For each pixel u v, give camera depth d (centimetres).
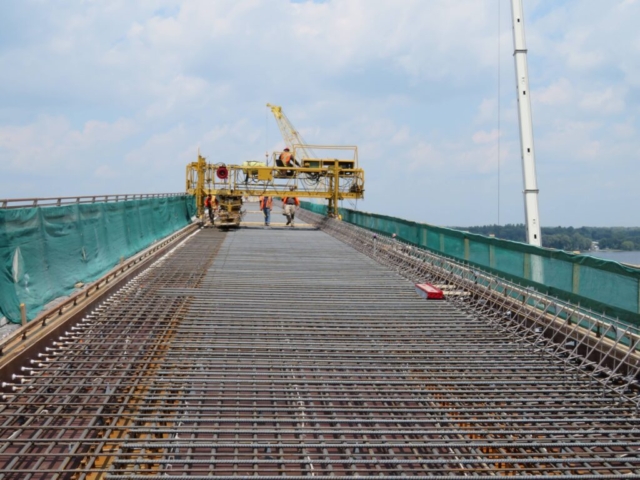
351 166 2405
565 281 779
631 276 645
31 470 404
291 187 2372
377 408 531
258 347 693
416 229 1464
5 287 720
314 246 1656
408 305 916
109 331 748
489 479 409
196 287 1020
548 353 700
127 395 537
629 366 605
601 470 429
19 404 520
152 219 1675
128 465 424
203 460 418
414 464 439
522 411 532
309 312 860
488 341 744
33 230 819
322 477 402
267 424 498
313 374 609
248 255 1437
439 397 563
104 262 1183
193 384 577
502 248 962
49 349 668
